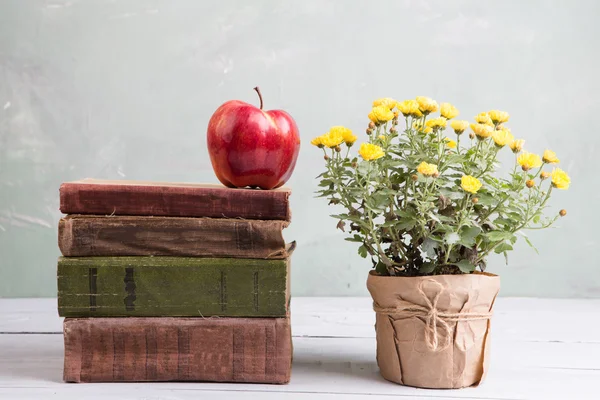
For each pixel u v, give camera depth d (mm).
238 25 1893
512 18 1895
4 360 1176
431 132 1197
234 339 1038
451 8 1892
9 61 1882
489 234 999
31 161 1898
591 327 1479
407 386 1040
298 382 1058
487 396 1001
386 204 1033
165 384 1035
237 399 972
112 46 1890
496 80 1898
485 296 1011
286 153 1097
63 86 1892
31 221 1906
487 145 1093
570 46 1895
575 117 1900
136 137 1903
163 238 1028
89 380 1036
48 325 1457
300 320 1539
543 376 1113
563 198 1909
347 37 1893
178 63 1894
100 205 1031
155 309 1029
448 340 1008
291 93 1900
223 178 1104
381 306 1044
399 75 1897
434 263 1035
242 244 1028
